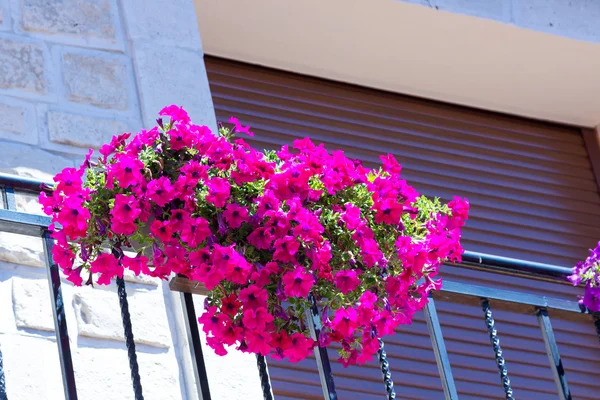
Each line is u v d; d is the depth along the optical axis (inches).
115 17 175.3
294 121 211.6
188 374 146.9
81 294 145.2
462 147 226.7
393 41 219.1
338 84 223.3
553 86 237.0
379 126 220.4
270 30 211.5
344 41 217.0
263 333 109.9
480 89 234.1
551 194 230.2
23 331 139.6
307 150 121.9
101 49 170.7
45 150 155.9
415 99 230.1
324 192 118.0
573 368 205.0
